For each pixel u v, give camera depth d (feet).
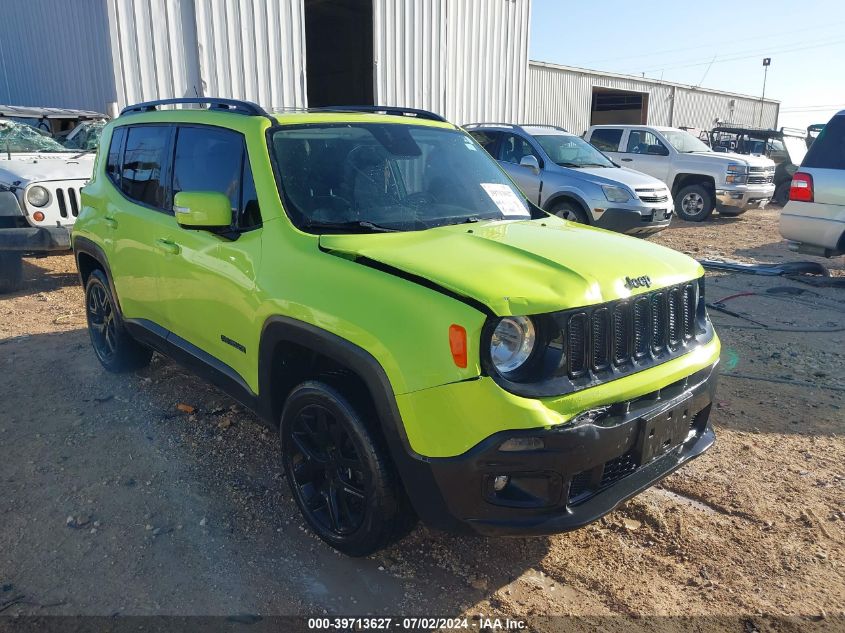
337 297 9.16
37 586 9.43
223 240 11.39
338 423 9.55
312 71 72.74
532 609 9.17
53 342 19.53
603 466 8.63
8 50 47.62
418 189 12.23
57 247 24.40
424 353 8.18
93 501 11.47
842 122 26.17
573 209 35.37
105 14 33.27
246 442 13.60
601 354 8.72
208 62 37.01
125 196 14.89
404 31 47.01
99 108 38.24
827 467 12.83
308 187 11.05
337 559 10.14
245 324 10.88
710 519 11.20
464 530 8.57
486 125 39.91
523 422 7.87
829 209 26.37
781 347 19.42
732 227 45.47
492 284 8.30
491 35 54.13
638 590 9.55
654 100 109.19
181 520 10.98
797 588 9.59
